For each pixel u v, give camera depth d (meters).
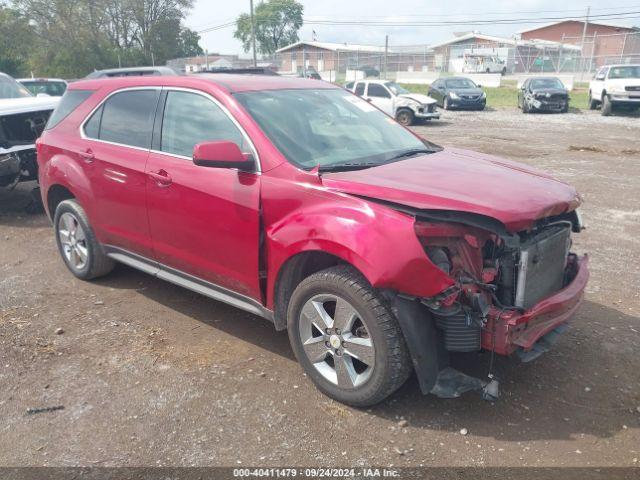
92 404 3.41
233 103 3.86
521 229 3.00
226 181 3.71
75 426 3.21
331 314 3.48
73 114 5.14
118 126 4.66
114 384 3.62
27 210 8.10
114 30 62.31
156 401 3.43
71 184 4.97
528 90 24.22
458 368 3.72
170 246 4.23
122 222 4.60
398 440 3.06
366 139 4.14
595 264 5.71
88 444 3.06
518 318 2.95
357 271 3.17
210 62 54.84
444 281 2.87
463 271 3.03
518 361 3.82
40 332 4.32
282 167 3.50
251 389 3.54
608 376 3.66
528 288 3.15
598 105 25.06
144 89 4.52
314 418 3.25
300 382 3.62
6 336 4.25
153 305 4.81
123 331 4.34
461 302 3.02
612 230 6.91
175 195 4.03
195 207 3.90
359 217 3.09
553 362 3.82
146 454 2.98
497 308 3.04
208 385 3.59
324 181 3.32
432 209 2.93
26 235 7.00
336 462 2.90
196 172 3.90
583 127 18.83
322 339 3.38
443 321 3.07
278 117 3.89
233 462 2.91
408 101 20.09
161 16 64.00
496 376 3.64
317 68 52.62
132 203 4.42
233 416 3.28
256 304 3.78
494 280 3.17
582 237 6.62
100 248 5.07
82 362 3.88
